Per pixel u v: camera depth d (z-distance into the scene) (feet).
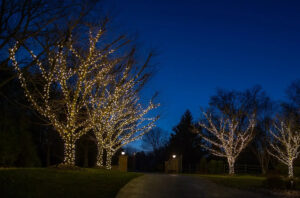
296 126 97.40
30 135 63.10
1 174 36.24
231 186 47.11
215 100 124.36
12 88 59.52
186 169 149.59
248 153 140.87
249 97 125.59
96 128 77.77
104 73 61.67
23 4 38.47
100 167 74.49
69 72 56.54
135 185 40.27
